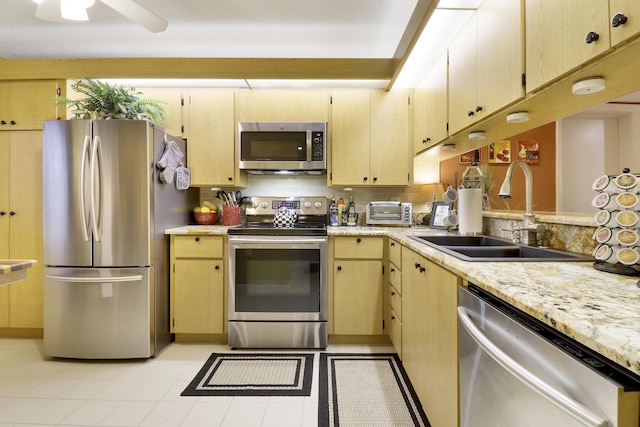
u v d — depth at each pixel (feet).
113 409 5.68
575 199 11.89
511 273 3.28
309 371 6.98
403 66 7.94
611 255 3.29
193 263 8.34
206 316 8.34
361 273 8.30
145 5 6.72
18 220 8.67
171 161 8.32
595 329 1.84
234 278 8.13
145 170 7.48
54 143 7.42
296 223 10.02
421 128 8.75
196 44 8.29
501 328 2.83
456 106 6.47
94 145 7.29
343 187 10.13
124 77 8.64
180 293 8.34
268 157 9.18
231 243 8.11
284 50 8.60
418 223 10.02
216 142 9.36
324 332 8.11
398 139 9.40
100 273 7.46
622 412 1.67
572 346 2.14
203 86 9.32
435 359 4.51
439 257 4.25
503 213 6.55
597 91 3.99
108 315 7.46
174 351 8.01
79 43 8.24
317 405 5.79
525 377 2.20
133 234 7.47
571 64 3.49
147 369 7.11
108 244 7.43
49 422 5.33
